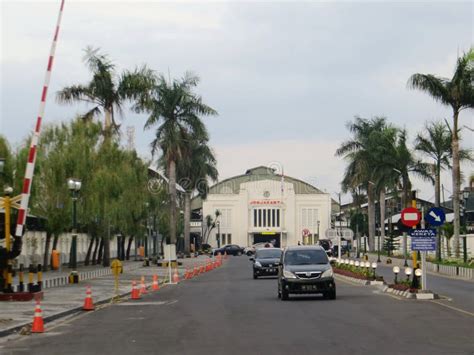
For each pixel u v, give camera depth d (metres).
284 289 28.19
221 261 78.12
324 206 134.25
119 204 53.78
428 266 58.66
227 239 134.88
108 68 55.72
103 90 55.12
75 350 15.38
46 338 17.73
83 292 33.66
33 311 24.12
